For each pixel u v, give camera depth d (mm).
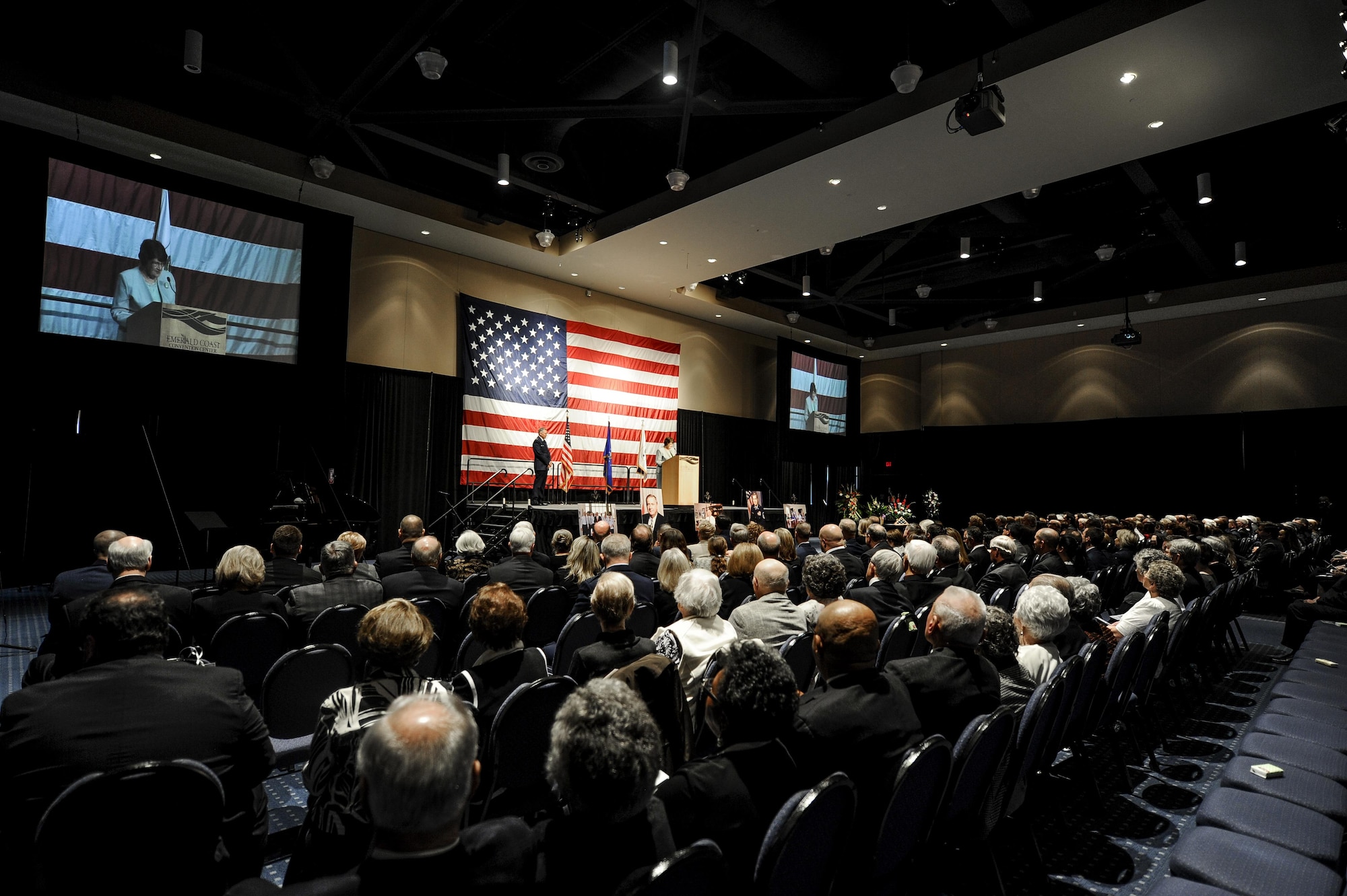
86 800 1393
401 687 1989
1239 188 9977
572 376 13125
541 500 11289
